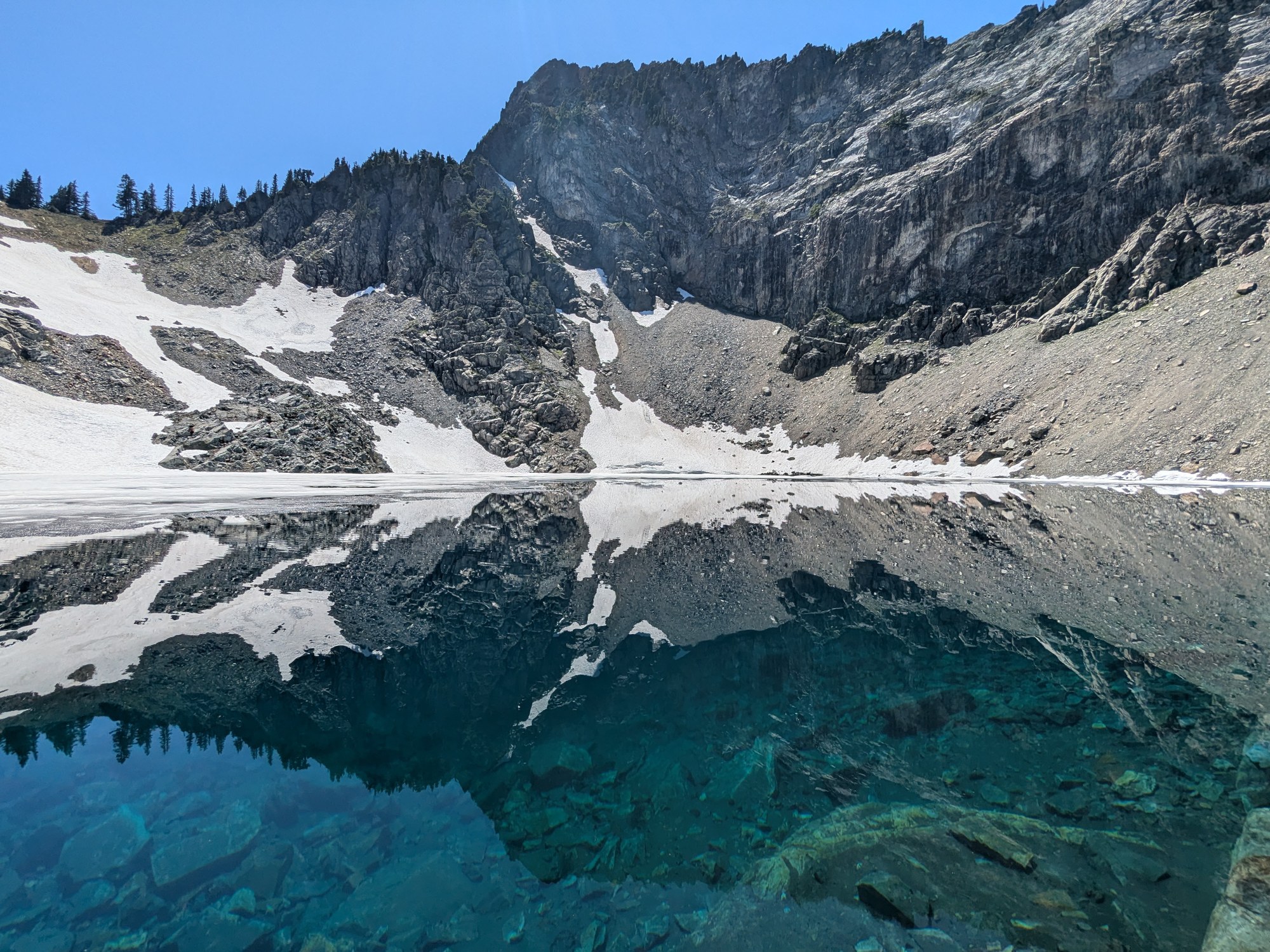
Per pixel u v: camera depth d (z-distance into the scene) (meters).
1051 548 21.39
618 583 17.94
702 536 28.19
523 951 4.68
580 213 145.38
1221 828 5.55
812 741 7.94
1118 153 86.12
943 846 5.70
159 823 5.98
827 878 5.43
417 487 58.44
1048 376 69.12
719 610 14.80
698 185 153.00
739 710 8.95
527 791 6.93
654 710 9.05
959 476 65.94
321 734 8.09
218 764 7.18
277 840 5.90
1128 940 4.44
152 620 12.57
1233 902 4.57
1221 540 21.20
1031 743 7.44
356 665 10.59
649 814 6.48
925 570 18.69
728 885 5.43
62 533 23.73
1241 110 77.31
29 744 7.34
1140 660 9.90
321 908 5.03
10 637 11.21
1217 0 86.88
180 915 4.84
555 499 49.59
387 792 6.85
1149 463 48.00
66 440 59.91
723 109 163.38
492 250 118.25
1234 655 9.90
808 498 48.66
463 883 5.41
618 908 5.16
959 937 4.66
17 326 69.25
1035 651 10.70
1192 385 51.28
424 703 9.21
